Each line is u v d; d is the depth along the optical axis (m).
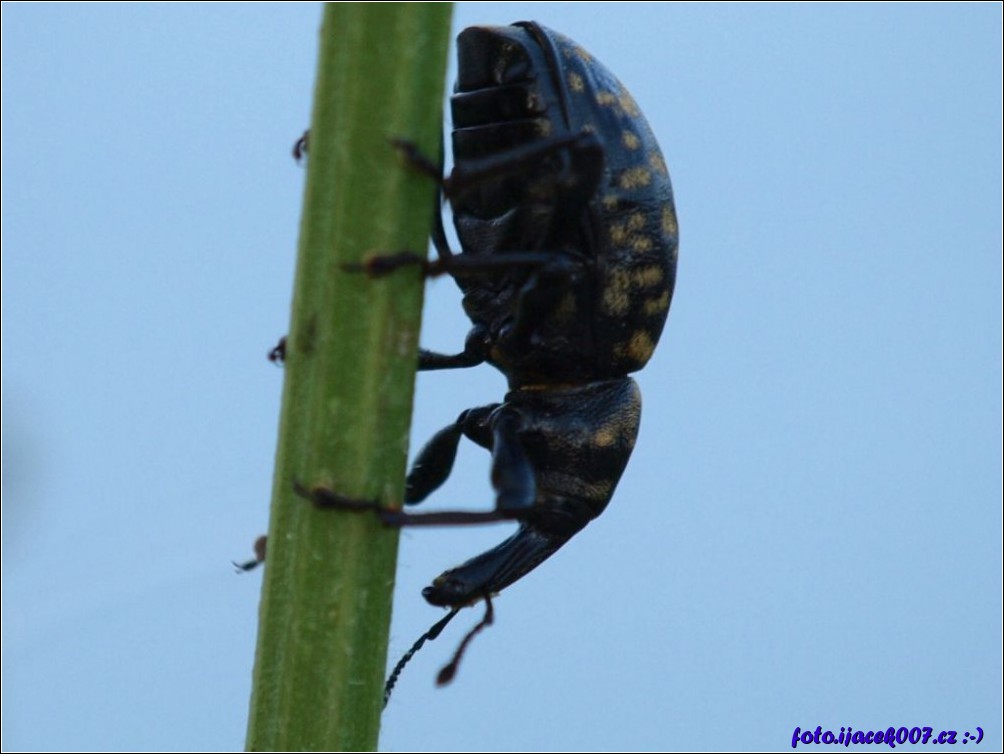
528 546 0.22
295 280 0.21
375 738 0.21
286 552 0.21
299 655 0.21
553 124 0.22
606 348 0.22
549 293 0.22
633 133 0.22
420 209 0.21
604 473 0.22
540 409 0.22
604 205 0.22
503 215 0.22
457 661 0.22
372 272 0.21
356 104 0.21
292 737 0.21
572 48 0.22
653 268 0.22
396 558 0.21
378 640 0.21
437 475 0.22
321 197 0.21
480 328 0.22
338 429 0.21
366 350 0.21
